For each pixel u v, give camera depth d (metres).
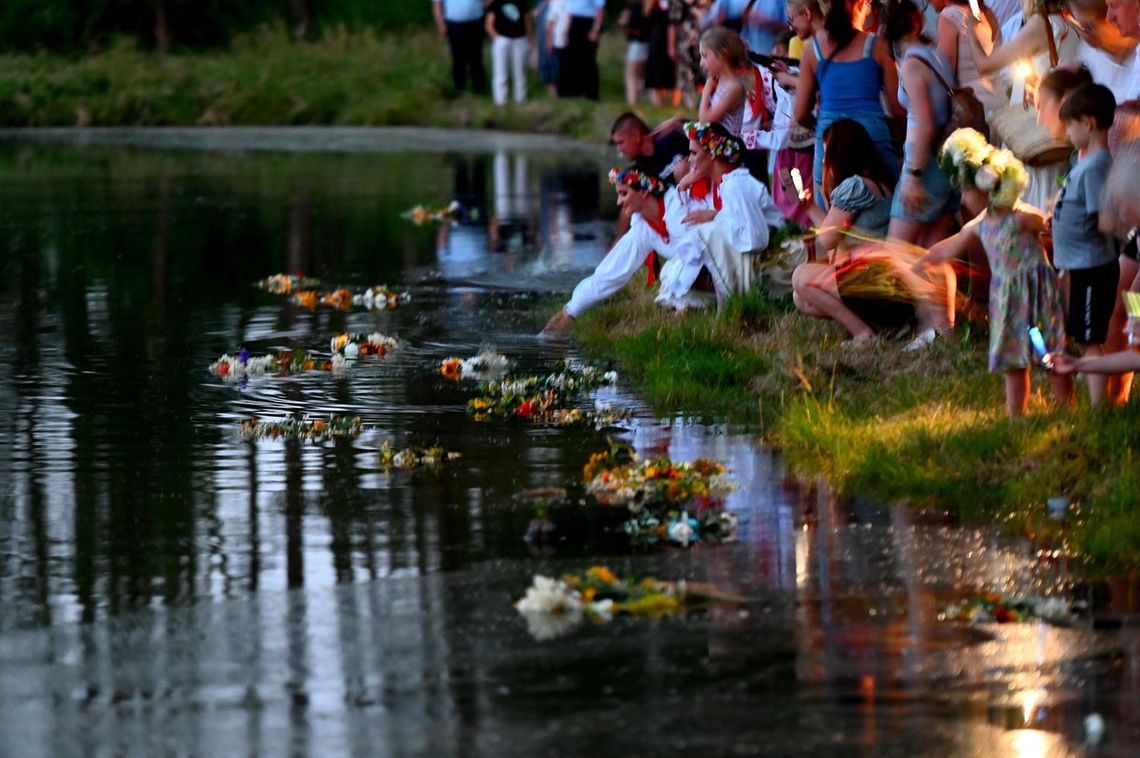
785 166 22.62
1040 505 13.86
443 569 12.70
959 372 17.36
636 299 22.83
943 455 14.92
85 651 11.13
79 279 28.25
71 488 15.08
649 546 13.21
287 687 10.49
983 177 14.85
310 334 22.88
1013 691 10.28
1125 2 15.90
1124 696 10.19
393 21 80.50
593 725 9.88
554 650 11.02
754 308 20.48
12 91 66.06
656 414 17.61
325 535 13.57
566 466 15.61
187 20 76.19
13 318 24.42
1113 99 14.83
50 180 45.72
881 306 19.25
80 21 74.94
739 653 10.93
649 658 10.86
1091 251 15.00
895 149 20.03
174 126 64.06
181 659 10.97
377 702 10.25
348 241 32.56
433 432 17.05
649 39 51.75
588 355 20.83
